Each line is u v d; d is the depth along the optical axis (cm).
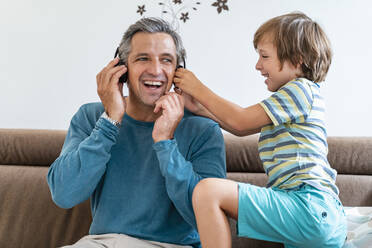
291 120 120
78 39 247
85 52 247
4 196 167
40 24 248
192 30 240
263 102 120
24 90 250
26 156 178
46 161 178
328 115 231
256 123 119
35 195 166
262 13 237
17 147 178
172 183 110
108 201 120
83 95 249
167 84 123
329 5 231
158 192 119
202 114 139
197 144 126
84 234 159
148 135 126
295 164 116
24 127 251
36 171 174
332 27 231
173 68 123
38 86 250
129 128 128
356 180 165
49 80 249
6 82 251
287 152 119
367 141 172
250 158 172
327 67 133
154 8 242
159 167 121
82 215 162
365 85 230
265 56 131
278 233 106
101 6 245
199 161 123
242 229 105
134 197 119
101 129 115
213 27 239
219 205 103
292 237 106
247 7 237
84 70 248
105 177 123
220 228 100
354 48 230
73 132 130
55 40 248
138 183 121
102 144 114
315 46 127
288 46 126
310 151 118
